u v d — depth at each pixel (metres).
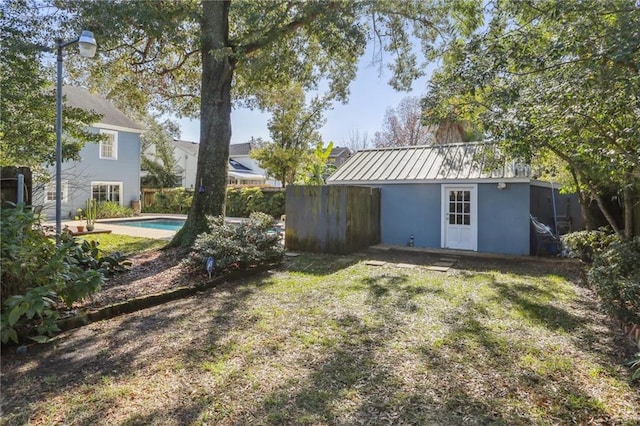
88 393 2.78
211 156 8.42
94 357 3.38
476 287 5.95
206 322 4.29
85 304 4.70
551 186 10.95
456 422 2.48
